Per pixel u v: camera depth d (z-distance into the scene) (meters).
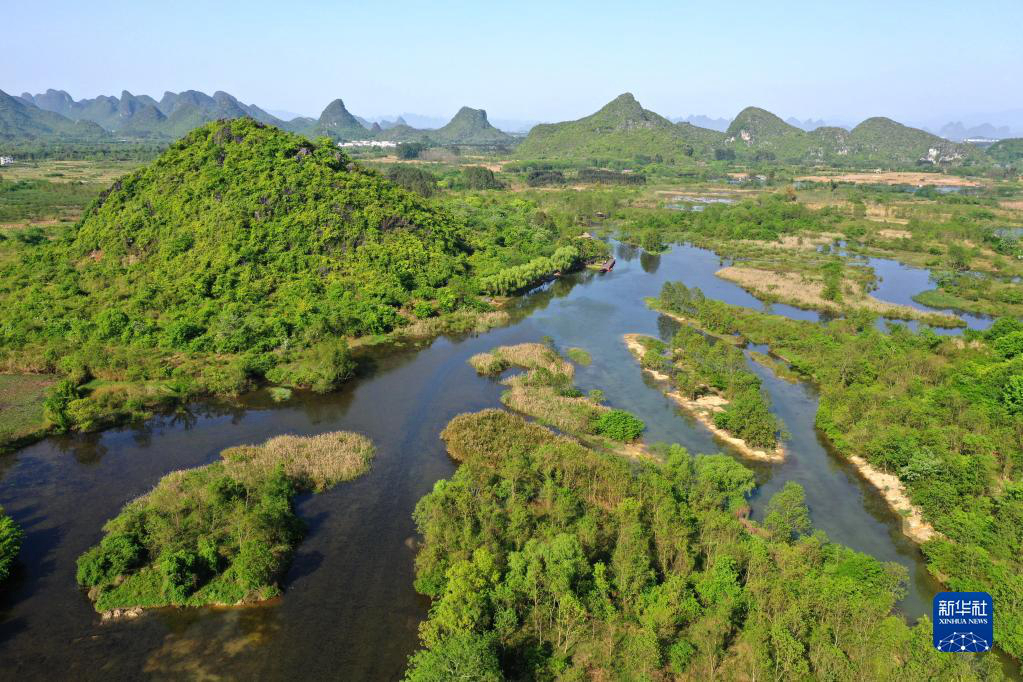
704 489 66.62
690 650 46.00
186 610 52.84
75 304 117.12
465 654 41.50
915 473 72.31
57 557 58.88
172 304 118.88
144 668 47.03
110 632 50.41
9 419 83.75
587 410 90.25
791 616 46.53
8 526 59.06
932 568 59.94
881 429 82.69
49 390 90.25
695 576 53.41
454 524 59.28
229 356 106.00
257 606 53.62
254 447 79.06
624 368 110.38
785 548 56.69
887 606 50.09
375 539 62.97
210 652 48.69
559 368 107.19
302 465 74.31
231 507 62.75
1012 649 48.22
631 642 47.56
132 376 96.38
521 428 83.94
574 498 65.00
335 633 50.94
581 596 51.28
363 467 75.75
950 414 86.62
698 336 114.81
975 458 73.38
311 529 64.38
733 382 98.31
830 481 77.06
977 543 60.91
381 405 94.56
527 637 48.47
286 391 96.94
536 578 51.28
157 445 81.38
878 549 63.97
